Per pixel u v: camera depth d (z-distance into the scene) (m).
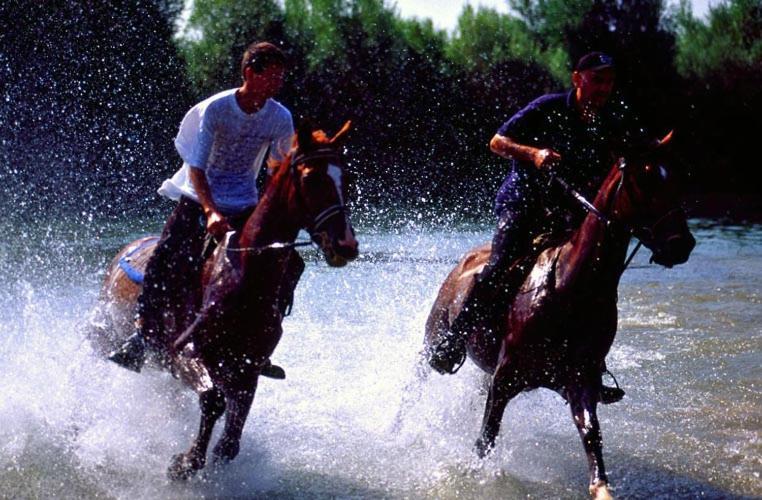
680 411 7.16
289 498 5.41
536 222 5.88
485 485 5.64
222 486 5.53
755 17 39.44
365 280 12.59
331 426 6.77
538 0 37.41
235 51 27.20
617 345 9.38
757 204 29.25
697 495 5.48
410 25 32.91
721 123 35.53
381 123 31.03
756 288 12.52
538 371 5.52
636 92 36.34
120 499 5.26
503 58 33.38
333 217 4.92
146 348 5.73
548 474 5.87
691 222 23.88
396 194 28.16
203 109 5.54
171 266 5.69
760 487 5.61
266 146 5.78
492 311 5.77
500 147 5.79
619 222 5.15
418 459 6.11
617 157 5.18
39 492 5.31
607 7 36.81
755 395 7.56
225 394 5.52
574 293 5.32
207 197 5.52
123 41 24.50
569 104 5.74
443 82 32.38
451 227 20.36
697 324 10.27
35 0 22.81
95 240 16.14
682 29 40.41
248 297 5.26
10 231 16.50
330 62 30.88
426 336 6.75
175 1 26.55
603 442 6.48
